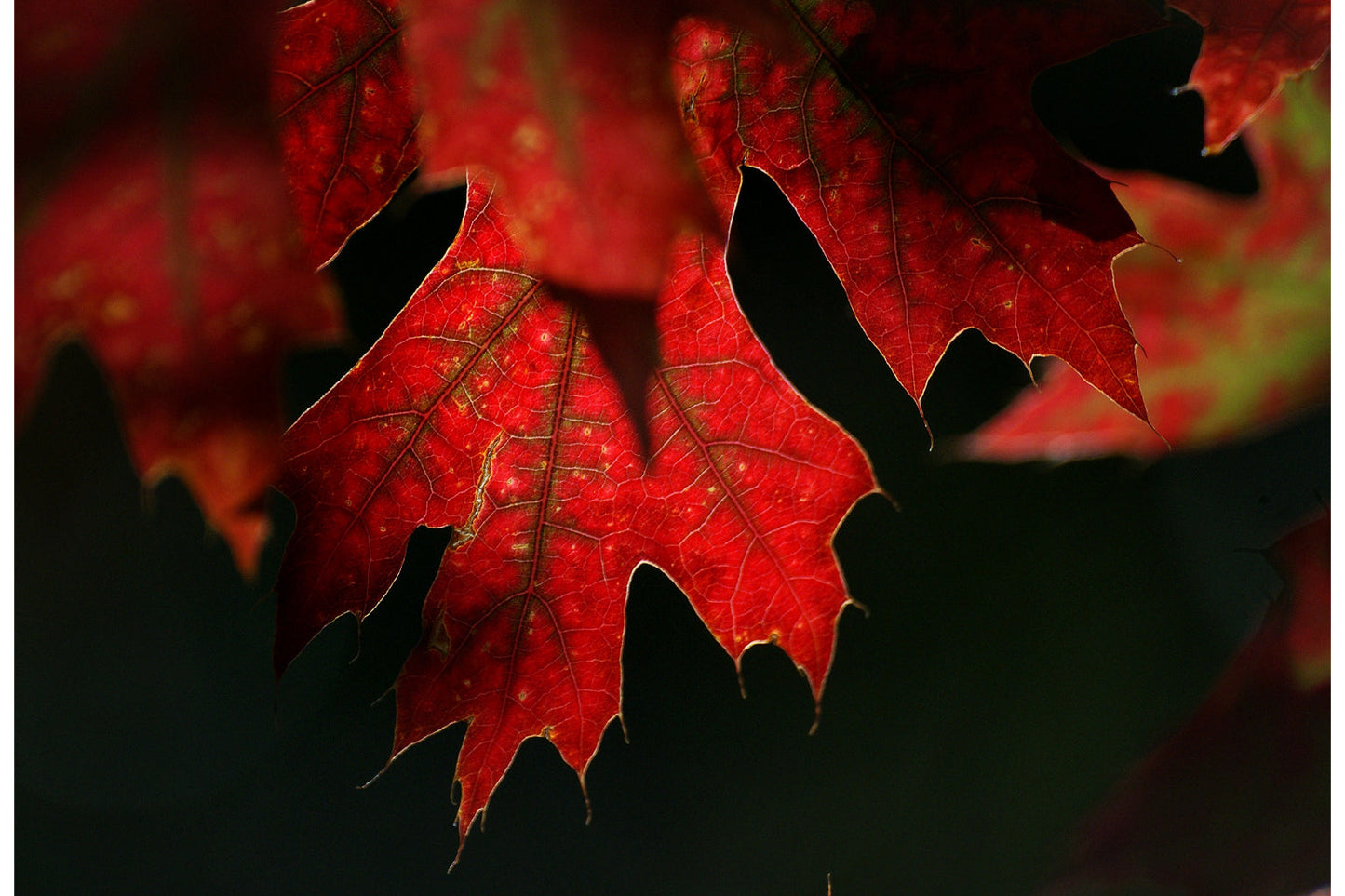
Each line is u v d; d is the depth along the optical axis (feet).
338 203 2.40
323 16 2.38
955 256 2.45
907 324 2.46
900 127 2.44
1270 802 2.46
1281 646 2.49
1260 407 2.56
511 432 2.45
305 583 2.41
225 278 2.28
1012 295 2.45
